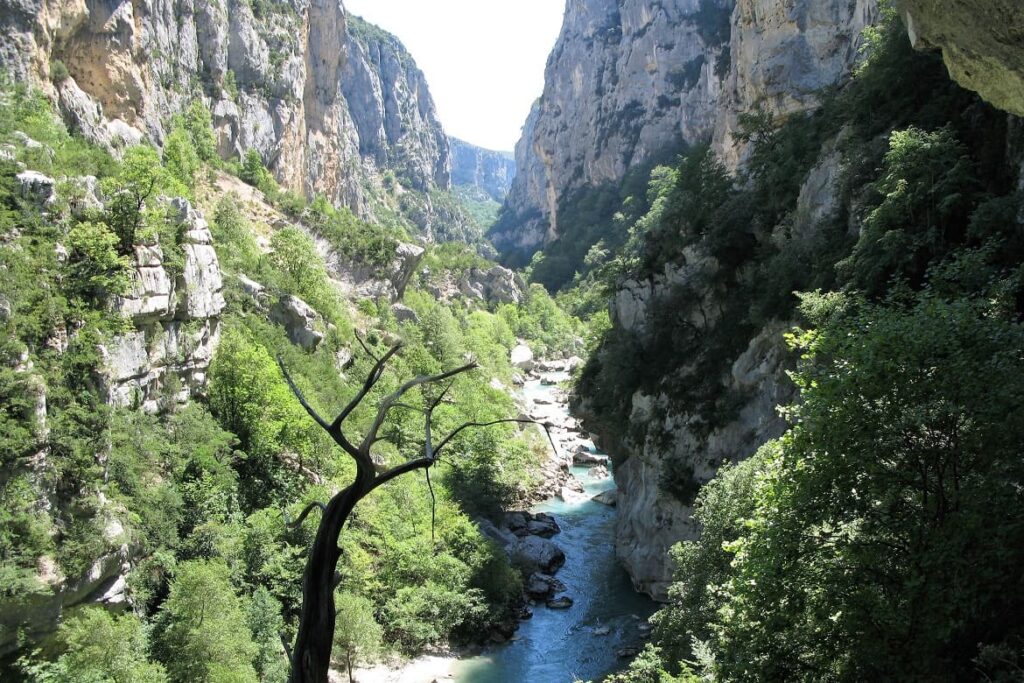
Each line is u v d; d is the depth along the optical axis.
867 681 15.63
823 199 44.28
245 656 33.62
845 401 16.28
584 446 85.56
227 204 89.75
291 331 69.12
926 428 15.55
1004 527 14.33
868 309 18.67
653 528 48.03
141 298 44.59
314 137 161.25
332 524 8.14
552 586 49.47
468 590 44.41
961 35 16.08
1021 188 31.48
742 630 18.64
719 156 102.44
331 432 8.14
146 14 94.62
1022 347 15.80
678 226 56.22
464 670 39.38
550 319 153.75
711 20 191.50
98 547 32.88
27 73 69.25
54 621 30.97
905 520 15.77
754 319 44.34
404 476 54.03
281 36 138.38
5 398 32.12
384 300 97.56
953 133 34.62
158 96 97.56
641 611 45.59
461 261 156.88
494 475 62.75
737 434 44.34
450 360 91.06
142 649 32.16
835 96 62.56
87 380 38.12
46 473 32.50
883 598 15.80
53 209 41.53
